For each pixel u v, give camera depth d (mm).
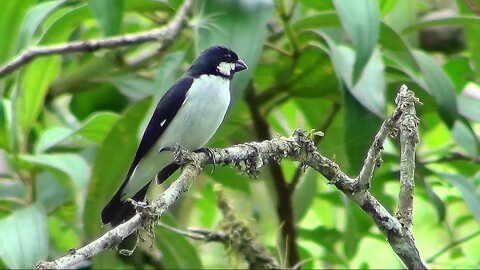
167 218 10289
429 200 11242
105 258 10109
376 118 9180
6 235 8883
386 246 12492
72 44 8391
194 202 12211
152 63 10898
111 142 9914
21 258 8766
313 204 12203
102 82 11047
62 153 10789
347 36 11125
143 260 10695
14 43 9953
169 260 10531
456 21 10156
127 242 9953
